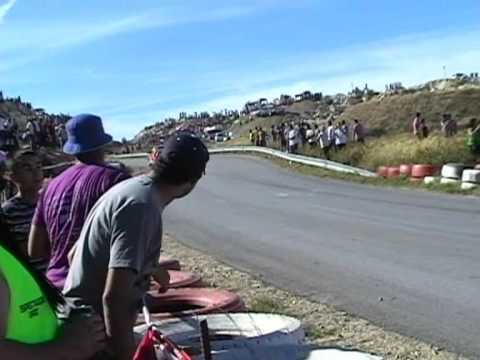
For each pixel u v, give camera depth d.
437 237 13.64
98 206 3.50
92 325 2.91
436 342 7.12
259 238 14.62
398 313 8.27
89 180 4.58
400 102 88.69
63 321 2.86
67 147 4.78
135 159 50.72
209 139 100.81
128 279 3.30
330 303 8.83
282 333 5.41
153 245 3.44
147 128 95.38
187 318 6.04
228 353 4.75
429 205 19.19
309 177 30.66
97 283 3.45
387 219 16.70
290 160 37.72
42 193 5.57
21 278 2.67
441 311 8.29
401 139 35.16
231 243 14.15
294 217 17.86
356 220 16.75
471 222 15.48
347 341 7.11
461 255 11.65
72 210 4.55
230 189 26.83
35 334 2.69
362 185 26.33
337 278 10.30
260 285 9.93
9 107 44.91
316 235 14.62
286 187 26.86
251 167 37.66
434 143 29.39
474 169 23.31
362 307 8.59
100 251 3.40
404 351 6.79
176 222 18.14
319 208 19.67
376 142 35.41
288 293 9.40
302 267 11.25
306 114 132.12
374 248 12.69
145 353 3.37
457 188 22.59
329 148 35.47
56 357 2.68
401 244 12.99
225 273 10.87
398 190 23.91
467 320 7.88
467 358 6.60
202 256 12.61
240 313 6.34
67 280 3.58
